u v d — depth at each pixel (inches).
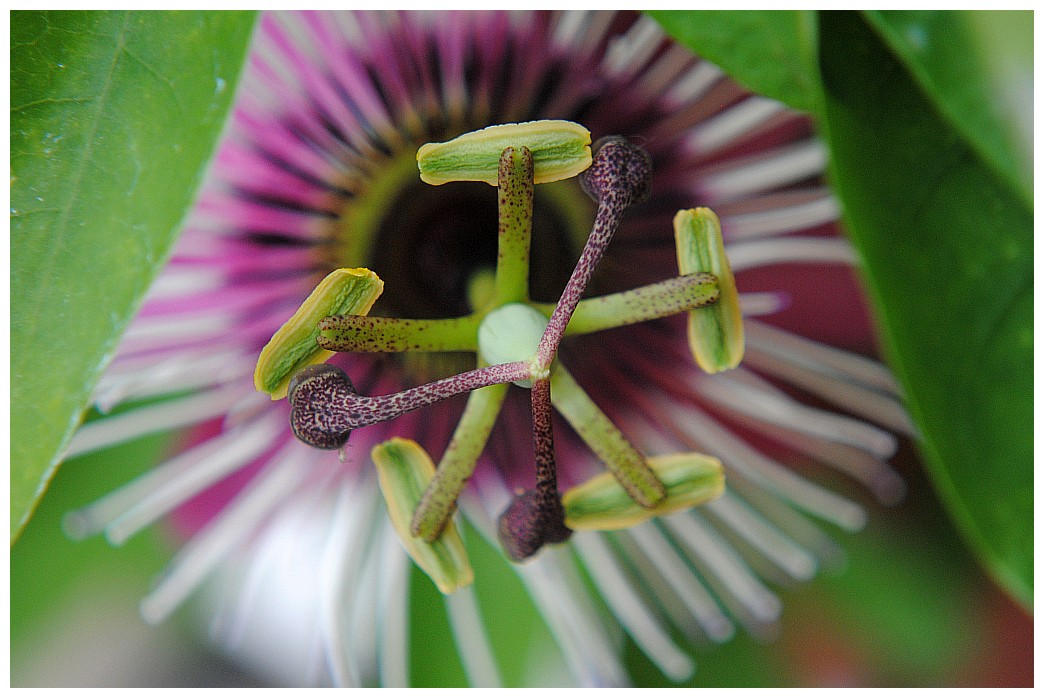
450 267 9.9
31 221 7.8
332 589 9.5
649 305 8.3
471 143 8.2
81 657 9.6
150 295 9.5
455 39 9.8
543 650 9.9
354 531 9.8
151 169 7.8
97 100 7.8
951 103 8.0
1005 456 8.1
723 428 10.4
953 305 8.0
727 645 10.1
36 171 7.8
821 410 10.4
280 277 9.9
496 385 8.3
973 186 8.0
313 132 9.8
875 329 10.1
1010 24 8.0
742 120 9.8
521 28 9.9
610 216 8.1
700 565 10.3
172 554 9.9
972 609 10.0
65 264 7.8
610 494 8.5
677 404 10.4
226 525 9.7
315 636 9.7
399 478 8.4
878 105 8.0
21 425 7.8
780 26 8.1
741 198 9.9
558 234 10.1
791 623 10.2
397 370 10.3
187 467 9.7
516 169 8.2
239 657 9.8
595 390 10.4
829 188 9.8
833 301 10.2
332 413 8.0
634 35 9.8
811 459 10.4
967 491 8.1
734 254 9.9
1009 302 8.0
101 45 7.8
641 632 9.8
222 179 9.7
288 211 9.9
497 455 10.3
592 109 9.9
